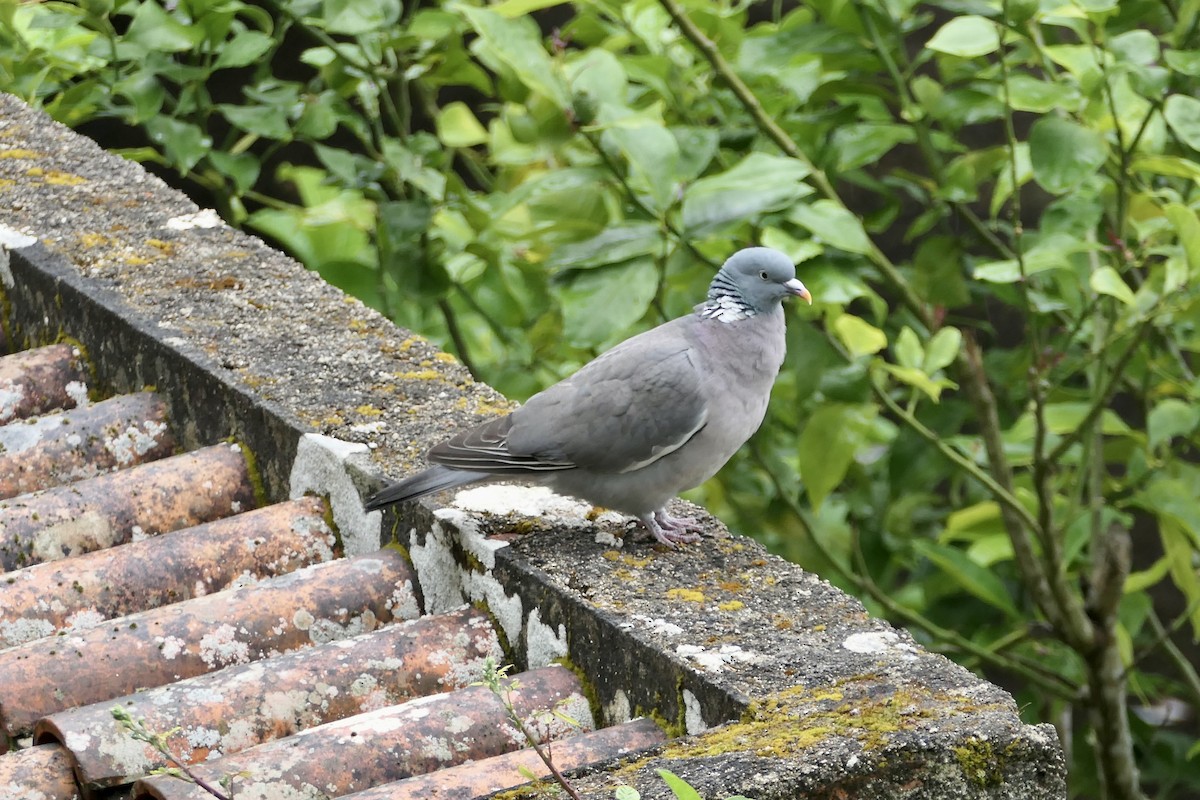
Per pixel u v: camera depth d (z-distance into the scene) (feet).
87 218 32.19
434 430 25.53
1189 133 33.19
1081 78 33.71
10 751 20.02
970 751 16.61
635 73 40.14
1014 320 64.39
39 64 40.29
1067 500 42.96
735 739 16.92
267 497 26.40
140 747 18.83
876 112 43.01
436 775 17.71
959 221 65.57
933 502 52.37
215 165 40.24
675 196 36.09
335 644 21.38
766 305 25.14
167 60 39.45
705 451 24.35
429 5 66.54
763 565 22.02
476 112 69.56
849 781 16.25
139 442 27.76
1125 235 36.37
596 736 18.98
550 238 36.99
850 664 18.86
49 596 22.57
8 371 29.35
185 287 29.81
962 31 32.96
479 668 21.86
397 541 24.26
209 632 21.71
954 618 48.75
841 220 33.60
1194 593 40.09
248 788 17.81
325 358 27.61
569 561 22.03
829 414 36.09
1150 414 38.91
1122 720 38.58
